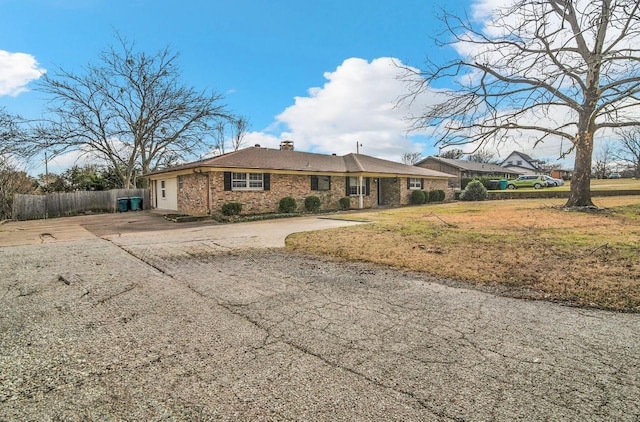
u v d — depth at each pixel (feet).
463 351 9.13
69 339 10.04
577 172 42.39
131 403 6.93
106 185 86.89
